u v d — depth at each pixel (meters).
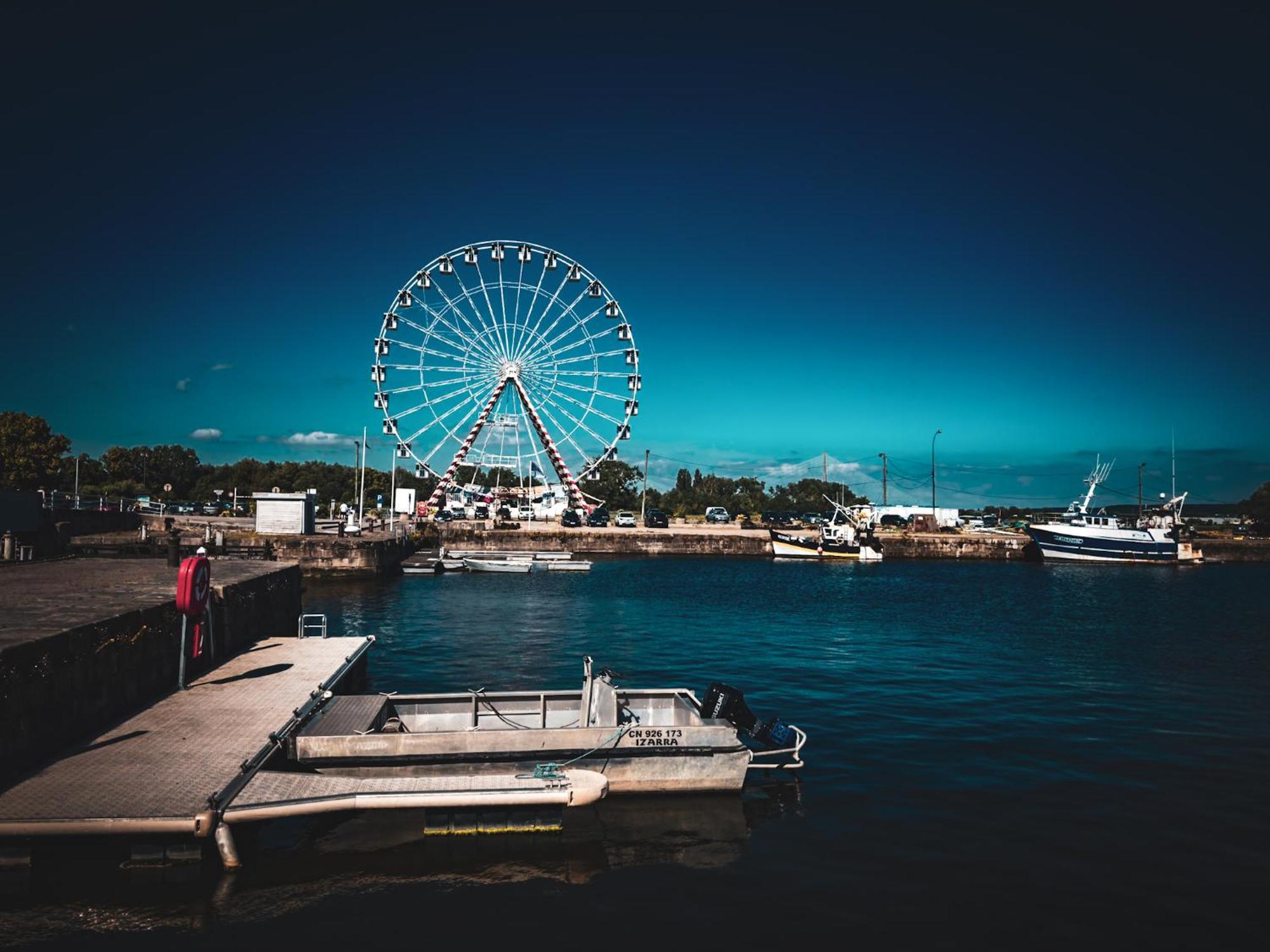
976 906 12.50
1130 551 102.94
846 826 15.52
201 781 13.71
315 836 14.47
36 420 87.81
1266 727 23.16
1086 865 13.95
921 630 42.50
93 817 12.16
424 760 15.54
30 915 11.64
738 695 18.27
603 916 11.98
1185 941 11.59
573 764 16.02
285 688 19.84
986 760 19.80
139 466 170.25
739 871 13.52
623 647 35.59
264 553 46.00
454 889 12.77
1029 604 56.78
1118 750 20.75
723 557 99.62
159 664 19.62
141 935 11.26
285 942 11.13
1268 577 86.69
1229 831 15.48
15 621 16.86
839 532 104.44
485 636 37.94
